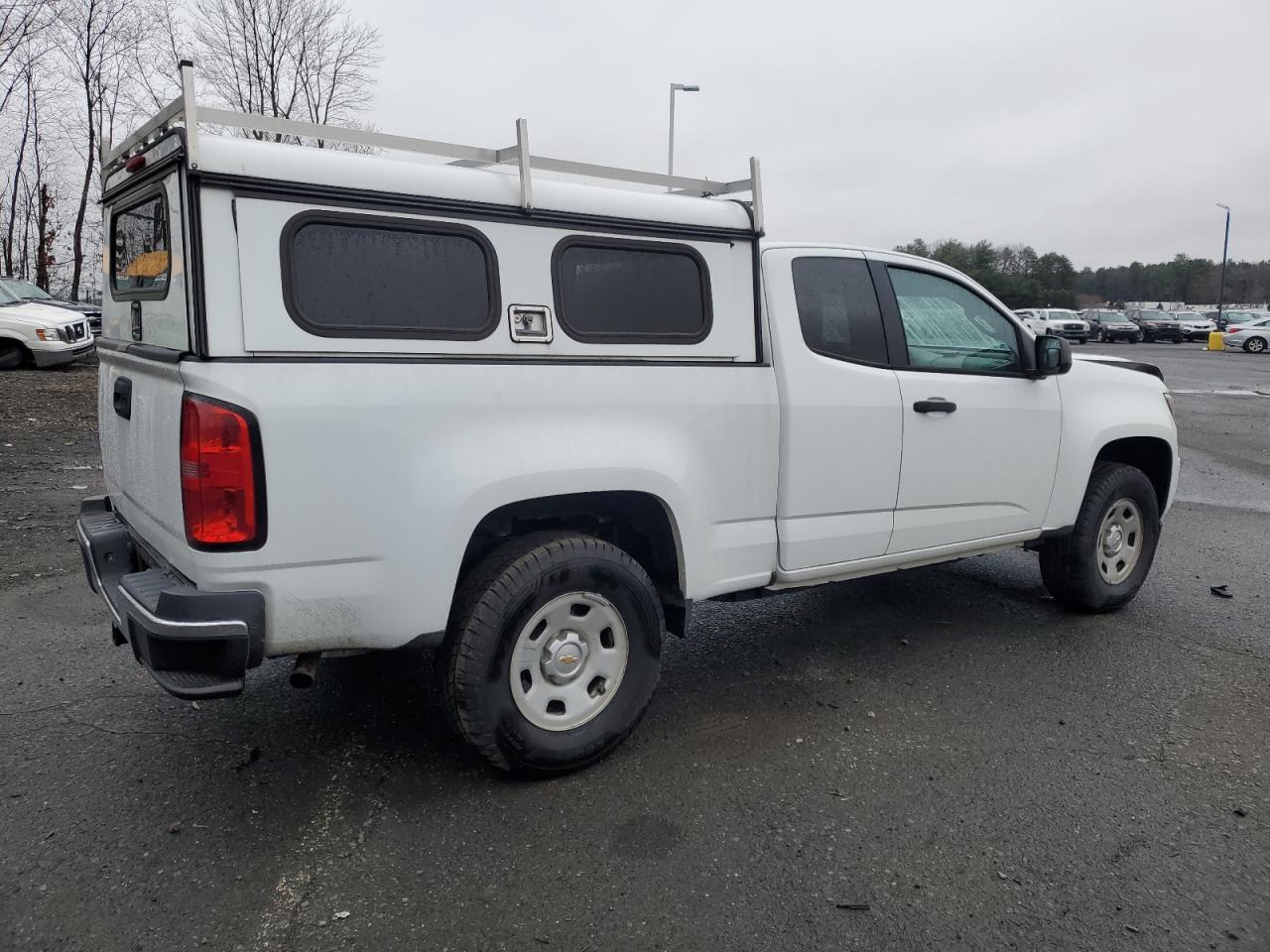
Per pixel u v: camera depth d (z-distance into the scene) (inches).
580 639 131.5
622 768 136.3
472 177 119.6
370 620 113.9
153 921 100.3
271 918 101.2
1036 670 175.9
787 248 155.6
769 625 201.5
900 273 172.1
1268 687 168.7
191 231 102.6
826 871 111.9
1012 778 134.6
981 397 176.1
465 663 120.8
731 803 126.6
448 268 117.9
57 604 201.6
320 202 109.2
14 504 291.1
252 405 103.5
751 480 146.6
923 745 145.0
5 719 147.1
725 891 107.6
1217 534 293.0
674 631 146.0
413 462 113.7
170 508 113.0
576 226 127.6
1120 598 207.5
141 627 106.6
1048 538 196.1
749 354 145.0
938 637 194.5
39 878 107.0
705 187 146.4
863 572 167.0
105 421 150.0
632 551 151.1
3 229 1311.5
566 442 124.6
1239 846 118.2
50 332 628.1
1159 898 107.5
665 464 134.1
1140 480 205.0
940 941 99.7
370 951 96.4
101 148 144.3
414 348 114.9
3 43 1043.9
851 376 156.9
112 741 140.9
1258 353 1456.7
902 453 164.7
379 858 112.6
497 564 124.5
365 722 148.5
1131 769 138.0
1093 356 224.8
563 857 113.5
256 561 106.1
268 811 122.2
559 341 126.0
